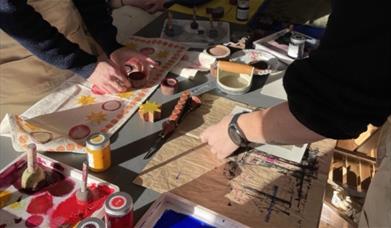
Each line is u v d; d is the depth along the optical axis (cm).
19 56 123
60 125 107
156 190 90
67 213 83
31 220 81
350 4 61
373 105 63
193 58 139
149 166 95
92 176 89
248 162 98
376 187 83
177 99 119
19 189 87
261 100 121
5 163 95
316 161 99
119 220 75
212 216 83
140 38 149
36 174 87
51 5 127
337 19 63
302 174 96
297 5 176
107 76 120
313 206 88
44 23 111
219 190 90
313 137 76
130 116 111
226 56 138
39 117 109
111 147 101
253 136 89
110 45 134
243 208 86
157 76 128
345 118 65
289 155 100
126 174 93
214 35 151
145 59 131
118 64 129
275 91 125
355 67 62
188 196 88
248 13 163
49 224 80
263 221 84
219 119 111
